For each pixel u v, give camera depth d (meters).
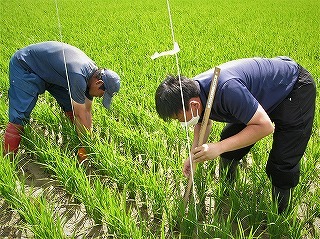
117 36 9.38
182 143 4.25
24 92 3.80
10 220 3.40
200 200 3.44
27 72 3.79
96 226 3.33
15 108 3.84
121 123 4.38
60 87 4.14
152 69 6.41
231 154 3.49
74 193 3.41
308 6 17.52
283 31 10.46
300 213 3.42
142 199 3.52
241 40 8.90
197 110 2.54
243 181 3.72
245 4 18.05
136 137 4.02
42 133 4.45
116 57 7.17
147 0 19.72
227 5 17.61
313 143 3.97
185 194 3.08
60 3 17.78
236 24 11.62
